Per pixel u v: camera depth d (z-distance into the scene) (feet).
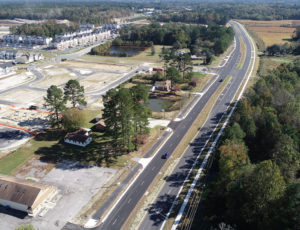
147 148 330.34
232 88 538.47
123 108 286.66
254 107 351.46
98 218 227.61
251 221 195.11
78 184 267.39
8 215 230.48
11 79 593.42
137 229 217.56
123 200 248.32
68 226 219.82
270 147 294.66
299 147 281.54
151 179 276.41
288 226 180.34
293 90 407.85
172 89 516.73
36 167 292.61
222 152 255.70
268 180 189.88
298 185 187.32
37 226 219.20
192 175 281.54
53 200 246.06
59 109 361.30
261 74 599.98
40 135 360.69
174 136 359.66
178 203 244.42
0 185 244.42
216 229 204.64
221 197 226.58
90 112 432.25
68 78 603.26
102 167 294.05
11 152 319.27
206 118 411.13
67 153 319.27
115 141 345.10
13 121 399.24
